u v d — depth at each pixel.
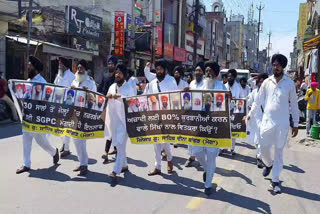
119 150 5.43
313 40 14.22
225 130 4.96
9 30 16.27
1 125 10.73
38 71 5.93
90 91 5.61
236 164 6.92
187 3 36.06
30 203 4.42
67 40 18.20
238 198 4.84
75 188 5.04
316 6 21.22
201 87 5.55
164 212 4.23
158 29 26.70
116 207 4.36
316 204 4.71
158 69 5.88
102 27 20.91
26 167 5.79
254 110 5.42
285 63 4.95
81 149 5.63
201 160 5.18
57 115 5.71
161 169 6.23
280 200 4.82
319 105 10.28
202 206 4.47
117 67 5.68
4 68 15.12
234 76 8.32
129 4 25.27
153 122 5.45
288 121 5.00
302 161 7.32
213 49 46.25
